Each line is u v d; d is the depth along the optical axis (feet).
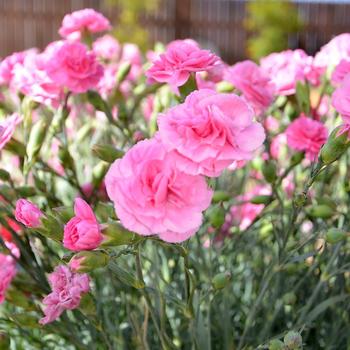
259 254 1.99
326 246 1.61
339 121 1.86
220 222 1.52
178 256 1.83
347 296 1.56
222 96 1.15
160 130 1.12
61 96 1.90
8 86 2.42
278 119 2.31
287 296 1.62
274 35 9.15
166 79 1.53
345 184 1.80
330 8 9.34
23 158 1.77
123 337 1.73
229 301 1.74
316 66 2.15
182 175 1.12
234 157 1.11
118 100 2.17
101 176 1.73
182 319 1.79
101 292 1.85
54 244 2.02
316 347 1.78
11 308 1.99
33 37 9.00
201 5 9.29
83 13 2.24
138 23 9.10
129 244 1.22
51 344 1.92
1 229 1.75
